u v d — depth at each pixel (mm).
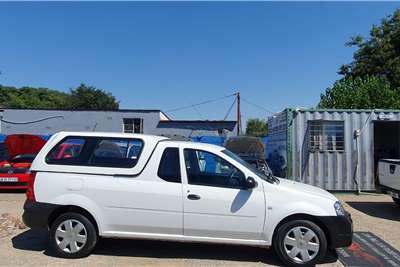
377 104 26328
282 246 6074
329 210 6102
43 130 35969
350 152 14602
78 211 6383
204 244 7133
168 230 6219
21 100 69375
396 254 6816
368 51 33969
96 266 5961
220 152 6398
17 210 10445
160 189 6223
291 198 6125
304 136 14672
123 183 6289
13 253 6582
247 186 6145
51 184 6383
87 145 6570
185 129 36062
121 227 6281
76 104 70000
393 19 33719
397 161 10070
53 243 6359
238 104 37812
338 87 27859
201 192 6168
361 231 8453
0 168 13570
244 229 6121
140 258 6363
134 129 36281
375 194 14219
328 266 6188
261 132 86875
